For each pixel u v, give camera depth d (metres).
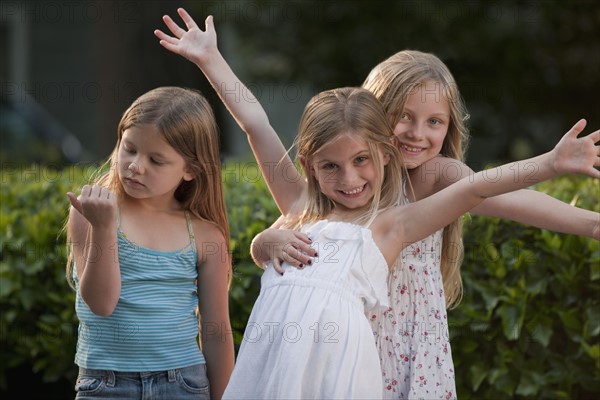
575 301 6.45
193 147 5.12
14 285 7.15
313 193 5.14
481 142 17.33
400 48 15.20
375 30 15.20
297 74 16.05
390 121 5.17
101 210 4.59
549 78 16.45
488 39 15.36
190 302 5.25
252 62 16.56
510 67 15.71
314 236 4.97
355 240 4.84
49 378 7.31
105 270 4.71
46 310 7.32
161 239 5.18
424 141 5.16
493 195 4.57
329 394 4.55
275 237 5.02
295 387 4.54
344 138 4.74
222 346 5.41
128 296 5.02
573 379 6.48
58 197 7.72
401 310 5.04
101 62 14.76
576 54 16.31
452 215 4.69
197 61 5.61
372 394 4.64
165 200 5.30
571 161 4.30
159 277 5.10
